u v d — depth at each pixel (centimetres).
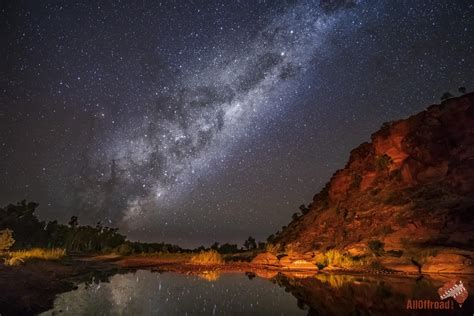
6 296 1180
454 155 3406
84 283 1856
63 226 5378
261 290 1630
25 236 4244
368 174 4069
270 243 4247
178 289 1672
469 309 1154
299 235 3934
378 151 4141
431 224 2797
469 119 3559
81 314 1136
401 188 3525
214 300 1390
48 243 4612
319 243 3469
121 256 3909
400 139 3984
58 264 2456
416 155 3609
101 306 1265
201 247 5041
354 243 3033
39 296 1314
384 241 2827
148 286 1767
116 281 1962
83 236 5459
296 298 1415
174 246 5103
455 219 2742
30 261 2136
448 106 3766
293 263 2691
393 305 1227
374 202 3544
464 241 2519
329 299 1374
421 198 3195
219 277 2164
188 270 2597
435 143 3550
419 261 2292
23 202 4541
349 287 1648
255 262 2953
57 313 1138
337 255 2638
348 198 3978
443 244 2550
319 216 4059
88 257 3756
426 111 3972
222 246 4944
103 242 5497
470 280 1798
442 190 3166
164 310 1212
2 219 4131
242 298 1429
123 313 1162
